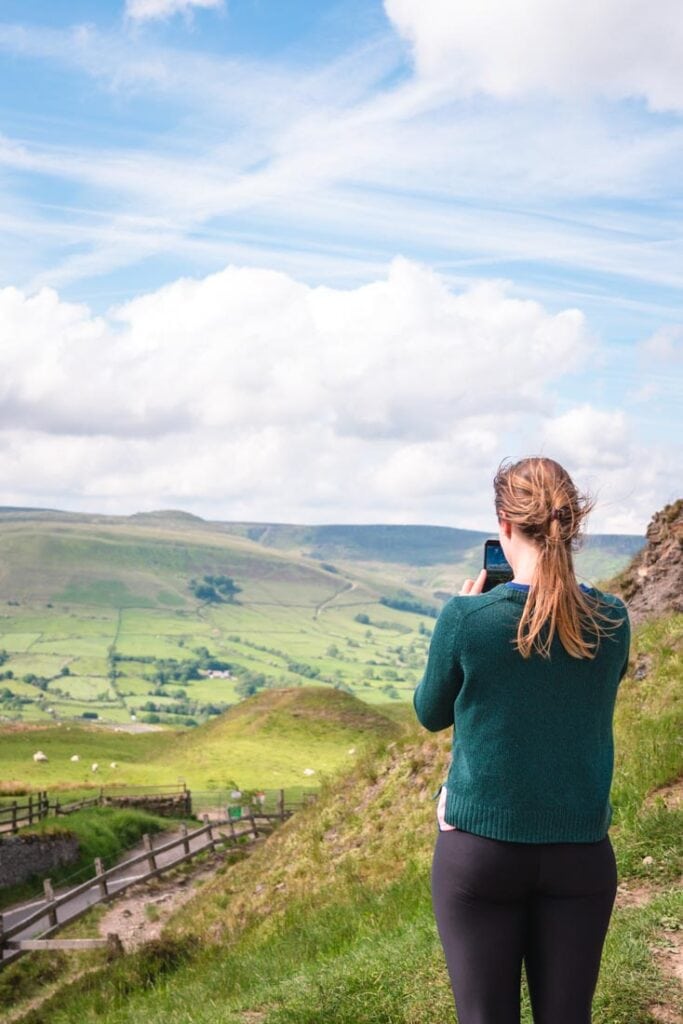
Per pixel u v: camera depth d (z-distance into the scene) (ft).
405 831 50.21
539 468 9.84
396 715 309.22
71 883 121.49
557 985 9.12
